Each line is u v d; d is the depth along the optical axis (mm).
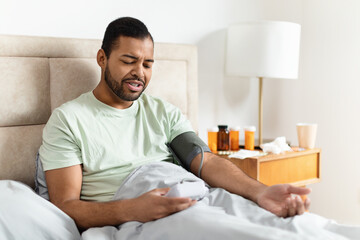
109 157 1531
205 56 2465
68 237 1271
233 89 2617
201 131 2486
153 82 2051
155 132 1692
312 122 2818
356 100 2619
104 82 1603
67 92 1771
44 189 1516
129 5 2145
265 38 2236
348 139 2670
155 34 2250
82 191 1507
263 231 1048
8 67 1625
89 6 2016
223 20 2523
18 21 1820
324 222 1207
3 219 1213
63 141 1468
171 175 1433
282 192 1285
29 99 1673
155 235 1190
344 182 2707
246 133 2221
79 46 1819
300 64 2844
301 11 2830
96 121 1562
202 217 1161
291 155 2129
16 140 1639
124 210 1288
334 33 2689
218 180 1536
